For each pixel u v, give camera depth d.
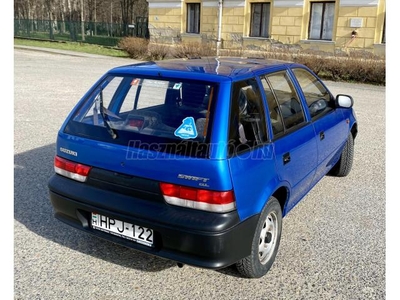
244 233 2.66
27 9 44.28
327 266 3.21
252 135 2.84
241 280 3.01
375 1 16.11
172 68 3.13
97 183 2.89
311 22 18.14
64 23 29.84
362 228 3.86
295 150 3.32
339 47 17.34
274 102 3.24
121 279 2.98
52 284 2.89
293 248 3.48
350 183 5.09
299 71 4.05
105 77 3.28
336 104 4.50
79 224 3.00
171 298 2.78
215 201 2.47
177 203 2.56
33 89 11.00
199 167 2.49
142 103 2.96
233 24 20.56
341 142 4.76
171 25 23.27
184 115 2.74
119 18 42.06
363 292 2.89
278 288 2.92
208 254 2.49
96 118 3.04
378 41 16.36
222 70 3.06
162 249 2.64
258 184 2.77
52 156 5.68
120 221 2.76
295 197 3.56
